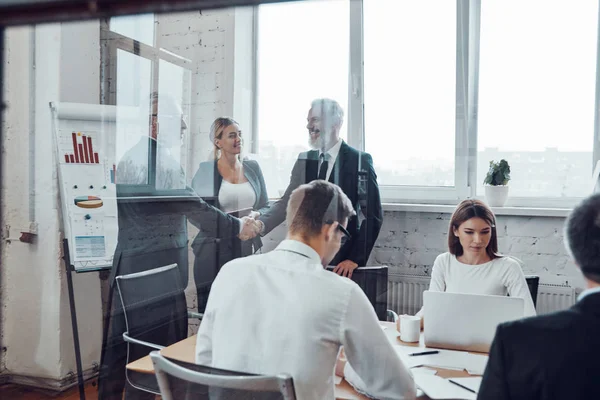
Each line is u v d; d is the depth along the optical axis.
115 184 2.57
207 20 2.59
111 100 2.69
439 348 1.40
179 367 1.14
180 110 2.61
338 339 1.12
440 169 2.22
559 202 2.02
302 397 1.11
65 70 2.58
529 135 2.12
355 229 2.06
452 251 1.66
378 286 2.05
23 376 2.68
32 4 0.63
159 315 2.34
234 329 1.18
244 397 1.08
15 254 2.66
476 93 2.17
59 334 2.63
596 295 0.87
